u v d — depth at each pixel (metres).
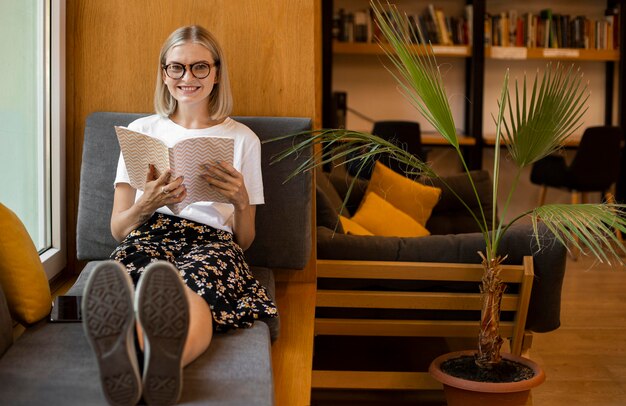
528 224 3.17
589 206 2.64
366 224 4.20
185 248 2.62
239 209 2.64
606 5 7.25
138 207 2.55
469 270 3.10
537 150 2.83
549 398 3.34
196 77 2.75
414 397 3.37
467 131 7.12
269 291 2.76
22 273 2.24
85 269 2.81
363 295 3.15
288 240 3.10
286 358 2.53
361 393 3.39
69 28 3.25
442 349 3.81
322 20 6.56
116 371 1.72
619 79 6.81
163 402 1.78
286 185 3.10
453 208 4.82
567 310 4.60
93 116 3.15
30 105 3.01
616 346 4.01
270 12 3.29
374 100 7.27
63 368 1.93
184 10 3.28
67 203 3.27
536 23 7.01
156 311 1.74
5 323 2.08
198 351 2.05
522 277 3.05
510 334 3.17
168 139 2.83
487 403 2.81
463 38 6.97
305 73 3.29
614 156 6.28
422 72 2.78
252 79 3.30
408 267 3.11
